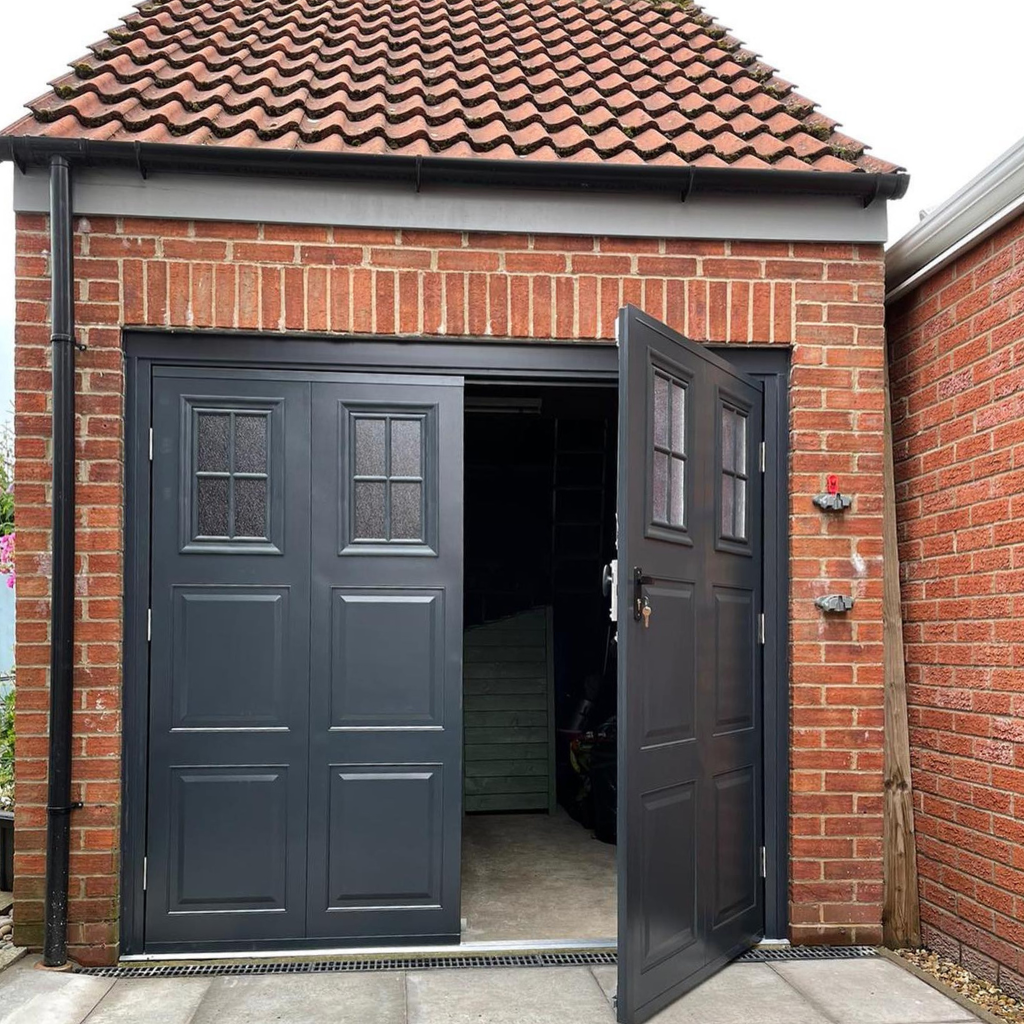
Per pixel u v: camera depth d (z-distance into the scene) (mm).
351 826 3695
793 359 3928
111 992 3277
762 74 4922
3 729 5344
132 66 4309
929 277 3941
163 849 3605
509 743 6402
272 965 3545
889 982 3465
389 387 3783
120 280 3588
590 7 5887
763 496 4008
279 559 3709
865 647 3896
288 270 3676
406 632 3758
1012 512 3357
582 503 6965
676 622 3391
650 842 3180
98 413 3566
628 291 3832
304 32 5016
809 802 3855
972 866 3562
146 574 3639
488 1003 3223
